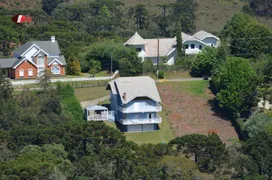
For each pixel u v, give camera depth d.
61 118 144.62
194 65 177.62
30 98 148.50
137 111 150.88
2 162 115.00
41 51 172.25
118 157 119.38
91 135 126.88
